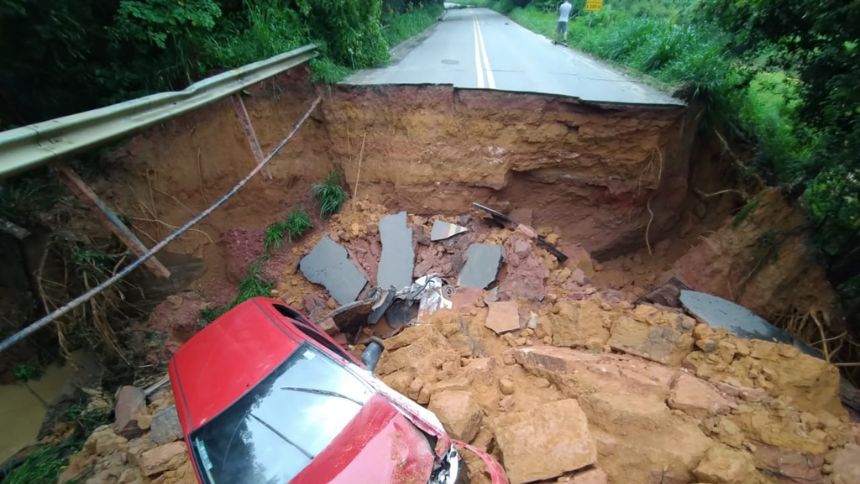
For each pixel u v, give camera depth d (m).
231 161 7.89
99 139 4.59
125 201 6.61
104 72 6.35
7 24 5.36
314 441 3.63
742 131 8.84
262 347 4.32
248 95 7.95
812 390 4.63
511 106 8.41
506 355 5.76
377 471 3.32
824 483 3.88
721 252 7.87
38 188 5.96
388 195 8.93
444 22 25.91
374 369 5.53
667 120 8.07
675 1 15.38
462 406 4.57
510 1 33.66
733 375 4.92
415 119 8.69
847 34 6.16
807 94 7.48
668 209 9.12
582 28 17.39
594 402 4.68
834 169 6.71
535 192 9.15
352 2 9.61
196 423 3.82
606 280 8.88
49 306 6.09
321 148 9.20
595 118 8.23
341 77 9.20
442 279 7.48
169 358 6.73
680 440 4.25
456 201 8.73
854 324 7.05
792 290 7.39
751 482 3.86
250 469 3.51
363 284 7.51
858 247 7.14
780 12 7.08
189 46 6.94
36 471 5.27
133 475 4.79
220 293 7.80
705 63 8.54
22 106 6.11
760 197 7.67
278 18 8.55
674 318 5.68
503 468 4.19
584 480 3.98
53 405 6.25
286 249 8.28
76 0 5.83
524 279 7.26
